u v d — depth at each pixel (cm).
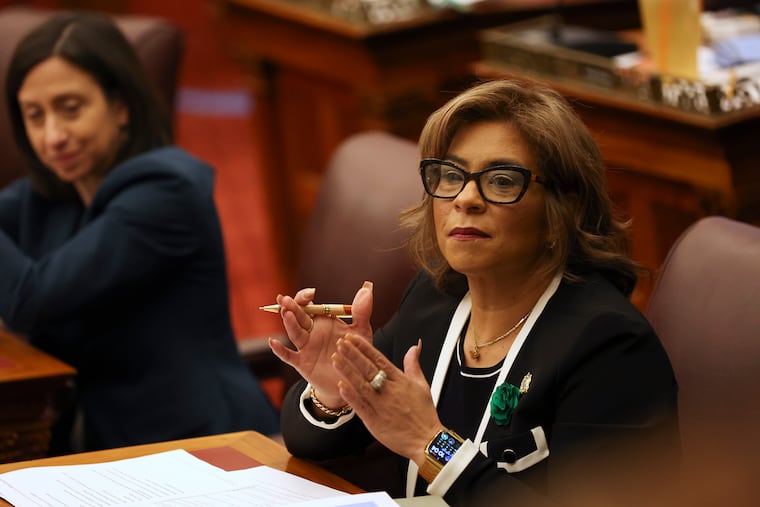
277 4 1360
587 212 571
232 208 2078
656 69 943
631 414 526
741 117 877
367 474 643
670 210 956
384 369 518
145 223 847
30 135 900
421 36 1247
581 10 1188
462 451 518
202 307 870
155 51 1153
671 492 526
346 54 1277
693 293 606
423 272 651
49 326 857
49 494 527
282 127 1480
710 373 580
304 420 596
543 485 540
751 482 550
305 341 573
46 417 792
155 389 849
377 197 811
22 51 886
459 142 561
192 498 525
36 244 943
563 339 550
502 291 576
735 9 1073
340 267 818
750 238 600
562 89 1001
